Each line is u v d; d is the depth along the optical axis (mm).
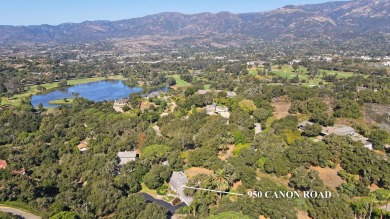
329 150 111250
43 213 89938
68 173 115250
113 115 178500
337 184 99812
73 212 85812
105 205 93500
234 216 78750
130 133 149250
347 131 129000
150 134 145250
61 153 134750
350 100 153250
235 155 118500
